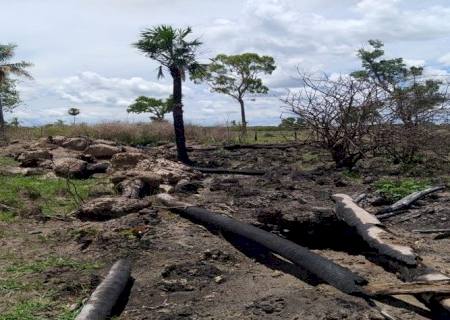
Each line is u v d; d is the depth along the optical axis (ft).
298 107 47.06
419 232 25.23
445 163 45.32
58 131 76.28
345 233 21.77
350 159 46.29
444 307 14.24
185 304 15.99
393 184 34.96
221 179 41.09
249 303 15.90
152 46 54.60
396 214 28.81
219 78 147.95
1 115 101.96
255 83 148.77
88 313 14.43
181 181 36.40
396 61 92.27
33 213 27.20
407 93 45.19
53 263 19.65
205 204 29.14
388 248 18.49
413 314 14.92
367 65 94.22
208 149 67.00
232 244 21.97
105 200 26.55
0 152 53.26
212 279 18.02
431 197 31.94
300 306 15.40
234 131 86.17
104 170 43.16
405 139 44.75
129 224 23.88
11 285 17.42
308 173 43.80
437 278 15.99
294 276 18.40
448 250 21.90
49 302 16.15
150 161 41.83
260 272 18.89
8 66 102.42
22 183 36.01
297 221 21.68
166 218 25.41
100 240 21.86
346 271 16.78
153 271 18.79
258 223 22.63
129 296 16.71
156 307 15.81
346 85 46.98
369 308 15.11
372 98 45.44
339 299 15.70
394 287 15.35
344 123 45.60
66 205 30.04
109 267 19.35
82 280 17.81
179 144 55.83
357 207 23.26
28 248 21.79
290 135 81.51
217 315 15.15
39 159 44.78
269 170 46.78
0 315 15.15
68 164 41.01
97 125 78.48
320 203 30.66
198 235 22.84
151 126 79.92
